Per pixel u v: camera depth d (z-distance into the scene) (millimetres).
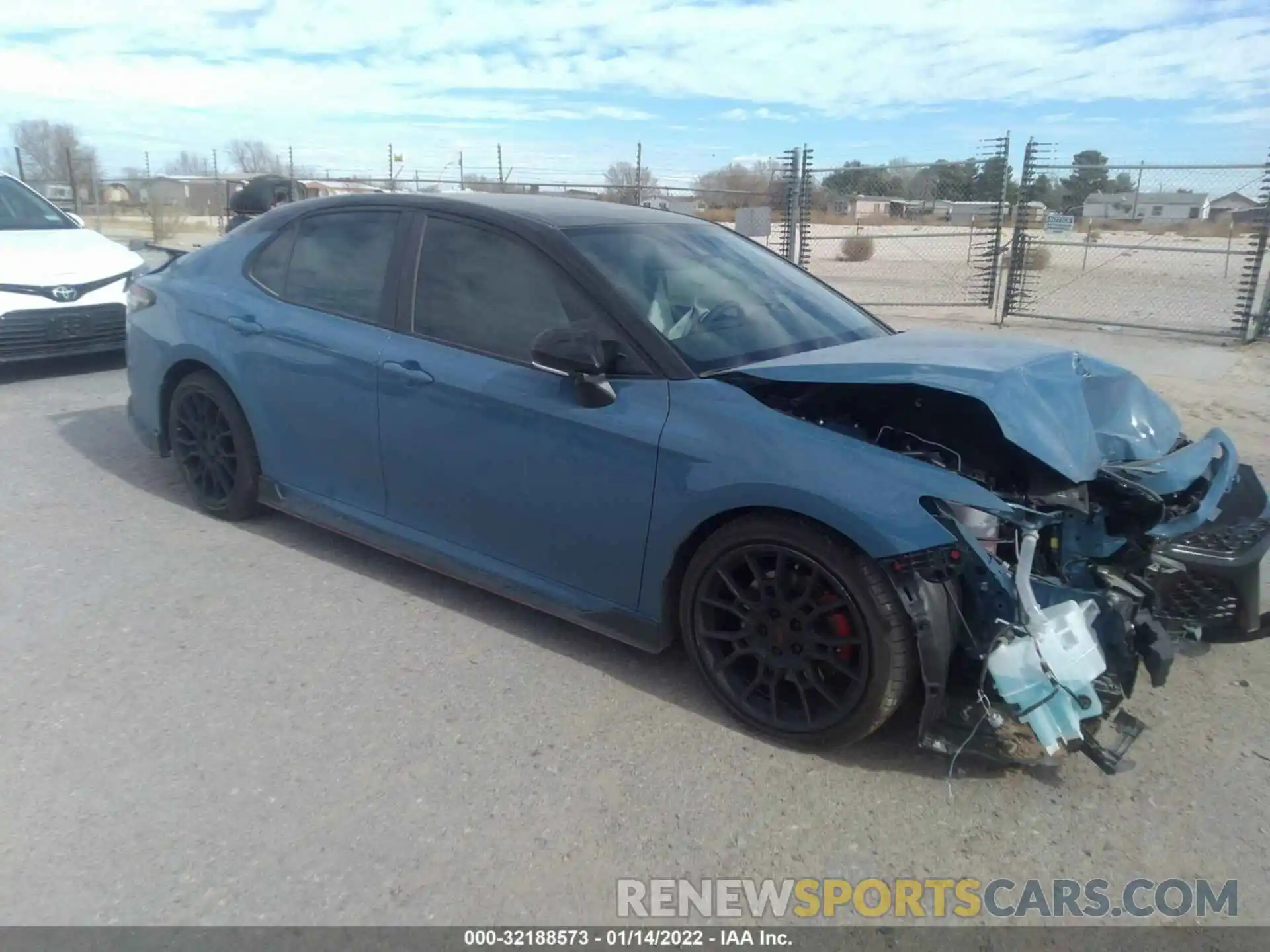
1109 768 2926
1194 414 7770
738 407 3211
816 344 3832
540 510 3629
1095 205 13445
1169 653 2945
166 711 3322
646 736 3242
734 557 3205
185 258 5152
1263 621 3340
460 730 3254
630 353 3449
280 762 3061
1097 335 11828
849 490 2918
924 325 12633
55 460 5965
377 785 2957
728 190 17375
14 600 4102
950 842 2789
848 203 15609
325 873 2600
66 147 26406
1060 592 3012
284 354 4367
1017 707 2875
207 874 2582
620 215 4207
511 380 3643
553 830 2785
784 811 2896
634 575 3447
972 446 3223
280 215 4734
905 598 2873
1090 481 3059
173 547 4684
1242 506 3502
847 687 3105
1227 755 3203
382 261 4195
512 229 3826
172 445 5105
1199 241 20375
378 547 4266
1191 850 2768
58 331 7703
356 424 4148
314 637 3850
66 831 2727
